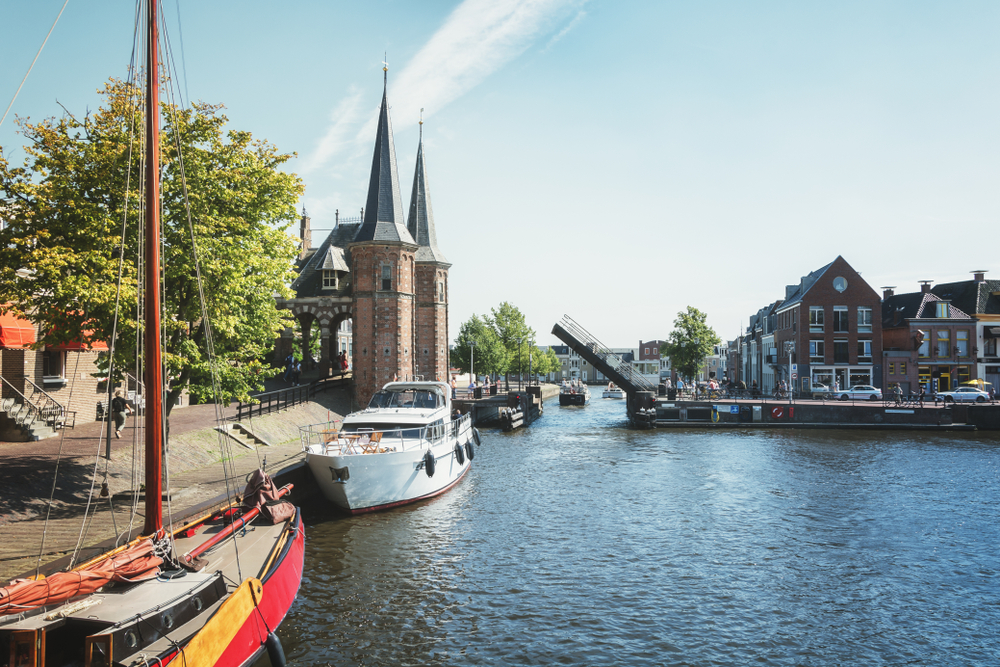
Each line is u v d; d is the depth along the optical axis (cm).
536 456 3219
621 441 3828
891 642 1127
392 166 4472
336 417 3794
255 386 1833
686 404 4562
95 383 2572
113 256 1444
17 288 1356
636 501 2162
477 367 7056
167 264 1517
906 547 1653
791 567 1500
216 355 1697
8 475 1545
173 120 1380
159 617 809
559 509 2047
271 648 966
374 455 1936
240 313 1758
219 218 1625
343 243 5181
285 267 1883
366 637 1122
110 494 1570
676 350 5859
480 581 1397
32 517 1395
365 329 4294
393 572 1449
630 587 1369
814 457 3136
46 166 1448
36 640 716
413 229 5103
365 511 1964
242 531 1280
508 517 1942
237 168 1688
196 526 1309
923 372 5491
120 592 866
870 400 4997
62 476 1620
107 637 734
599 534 1761
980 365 5434
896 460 3034
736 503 2130
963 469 2775
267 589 1015
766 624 1193
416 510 2028
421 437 2181
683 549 1631
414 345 4509
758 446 3559
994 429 4244
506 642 1111
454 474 2412
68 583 783
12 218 1398
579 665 1037
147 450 995
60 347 1797
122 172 1460
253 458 2228
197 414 2828
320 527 1820
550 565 1505
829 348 5500
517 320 7750
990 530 1806
